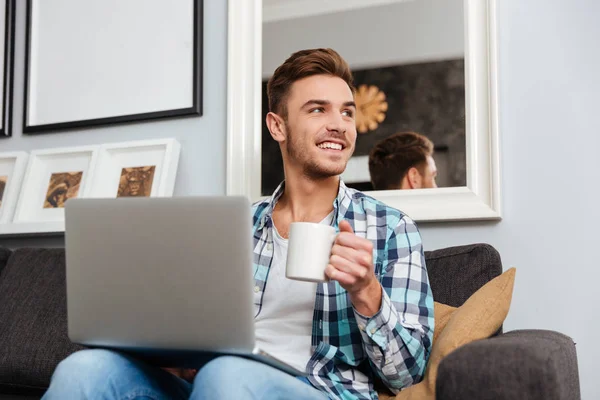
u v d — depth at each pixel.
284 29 2.10
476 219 1.86
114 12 2.34
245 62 2.13
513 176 1.86
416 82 1.94
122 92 2.29
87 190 2.21
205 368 1.04
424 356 1.25
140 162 2.20
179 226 1.04
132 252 1.08
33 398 1.72
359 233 1.45
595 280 1.77
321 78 1.55
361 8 2.02
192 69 2.20
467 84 1.89
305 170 1.54
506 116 1.88
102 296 1.11
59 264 1.96
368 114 1.98
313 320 1.36
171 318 1.07
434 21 1.95
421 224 1.92
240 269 1.03
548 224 1.82
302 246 1.11
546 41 1.88
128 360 1.15
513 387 0.95
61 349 1.77
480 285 1.54
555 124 1.84
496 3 1.91
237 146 2.10
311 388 1.15
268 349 1.35
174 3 2.25
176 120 2.22
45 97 2.40
